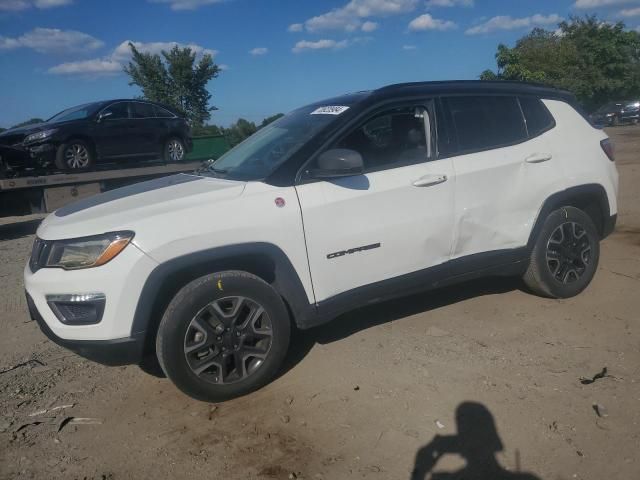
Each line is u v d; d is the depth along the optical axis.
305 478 2.93
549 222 4.76
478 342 4.29
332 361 4.13
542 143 4.74
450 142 4.34
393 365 4.01
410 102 4.29
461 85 4.54
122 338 3.35
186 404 3.71
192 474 3.02
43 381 4.14
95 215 3.61
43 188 9.70
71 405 3.78
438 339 4.38
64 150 10.12
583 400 3.46
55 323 3.45
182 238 3.40
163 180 4.58
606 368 3.83
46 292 3.46
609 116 36.47
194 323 3.46
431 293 5.35
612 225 5.17
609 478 2.80
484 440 3.13
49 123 10.20
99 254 3.33
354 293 3.96
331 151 3.73
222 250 3.50
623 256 6.23
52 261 3.49
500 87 4.70
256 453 3.15
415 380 3.79
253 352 3.67
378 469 2.96
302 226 3.72
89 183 10.36
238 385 3.63
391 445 3.14
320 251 3.79
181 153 12.58
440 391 3.64
